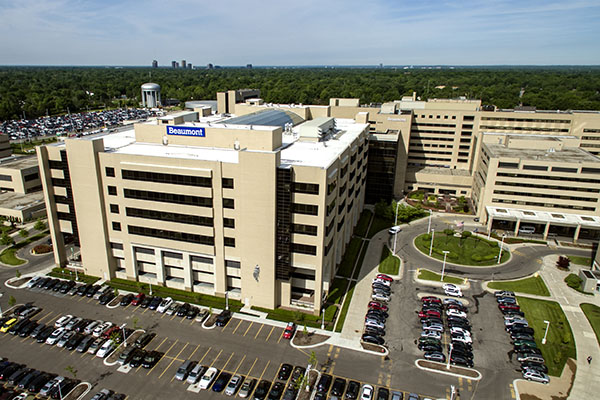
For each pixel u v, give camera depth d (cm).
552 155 13150
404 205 13962
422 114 16600
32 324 7562
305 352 7062
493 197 13150
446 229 12412
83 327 7506
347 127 13288
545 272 10138
